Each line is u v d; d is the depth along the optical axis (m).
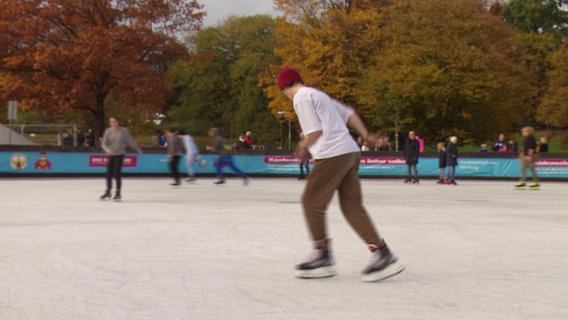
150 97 36.66
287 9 42.22
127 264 5.34
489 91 35.19
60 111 35.59
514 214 9.98
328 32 39.75
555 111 44.75
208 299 4.15
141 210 9.98
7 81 33.38
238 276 4.88
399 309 3.93
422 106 36.16
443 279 4.83
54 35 34.81
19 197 12.80
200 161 20.62
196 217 8.95
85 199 12.30
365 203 11.95
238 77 63.78
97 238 6.82
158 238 6.82
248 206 10.82
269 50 62.31
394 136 40.31
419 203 12.09
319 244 4.81
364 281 4.72
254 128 60.19
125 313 3.81
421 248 6.32
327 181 4.70
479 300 4.18
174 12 36.81
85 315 3.77
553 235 7.42
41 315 3.77
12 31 33.69
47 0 34.28
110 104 49.78
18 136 30.19
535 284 4.69
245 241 6.63
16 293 4.30
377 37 39.62
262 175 24.89
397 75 35.09
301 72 40.31
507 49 39.75
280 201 12.05
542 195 15.31
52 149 22.66
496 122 38.06
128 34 34.25
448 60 34.56
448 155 21.11
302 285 4.58
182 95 67.56
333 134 4.68
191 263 5.39
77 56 33.25
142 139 56.34
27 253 5.85
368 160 25.23
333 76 39.94
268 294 4.30
